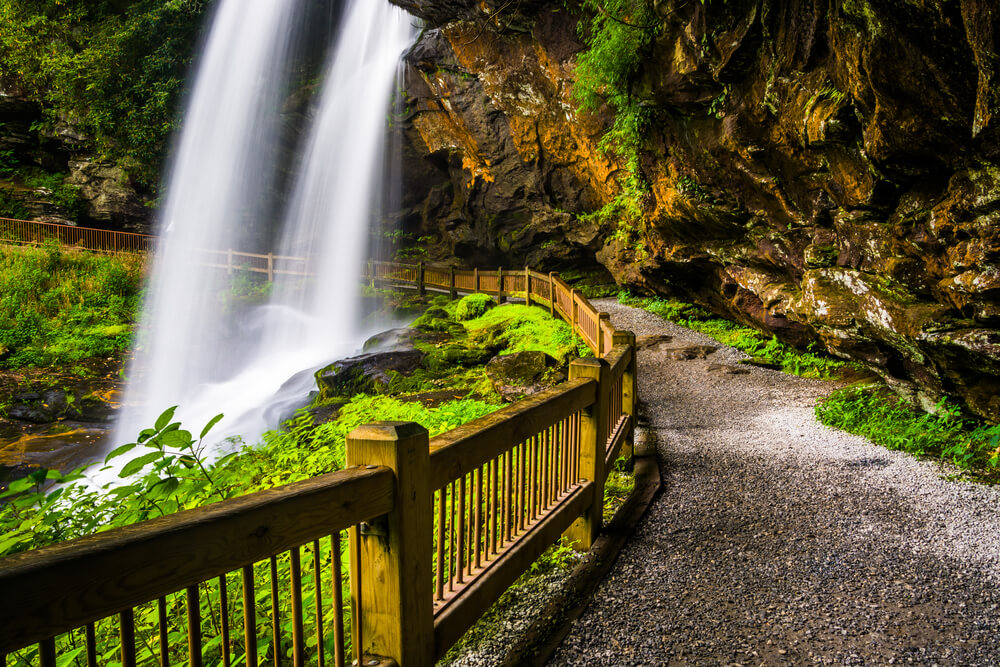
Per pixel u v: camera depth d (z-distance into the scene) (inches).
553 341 458.9
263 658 102.3
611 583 131.7
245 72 895.1
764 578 134.2
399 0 604.4
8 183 924.0
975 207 170.7
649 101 354.3
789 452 233.6
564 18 484.1
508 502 113.6
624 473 215.3
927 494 183.8
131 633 49.3
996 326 183.6
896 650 107.0
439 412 313.0
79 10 886.4
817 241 287.4
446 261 893.8
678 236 446.6
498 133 694.5
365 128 848.3
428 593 84.4
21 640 40.9
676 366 412.8
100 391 549.0
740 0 257.3
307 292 816.3
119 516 106.4
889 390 289.4
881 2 161.2
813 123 229.1
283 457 259.9
